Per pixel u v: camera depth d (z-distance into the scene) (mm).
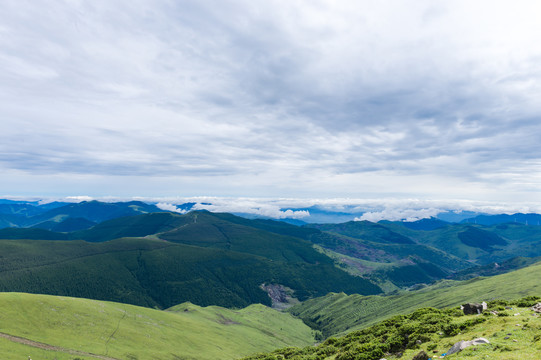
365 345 53094
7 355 111750
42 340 132125
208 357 182125
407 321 61469
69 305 174000
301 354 72375
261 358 78312
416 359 39656
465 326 46250
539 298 55938
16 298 155625
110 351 143375
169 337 189500
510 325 41031
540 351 30000
